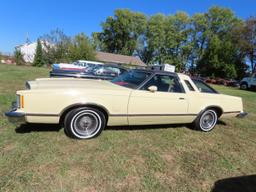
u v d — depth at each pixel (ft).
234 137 16.78
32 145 11.80
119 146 12.72
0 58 120.26
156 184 9.61
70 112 12.57
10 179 8.88
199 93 16.53
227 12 167.94
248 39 127.44
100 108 13.04
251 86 80.38
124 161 11.14
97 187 9.02
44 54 118.11
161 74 15.24
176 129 16.89
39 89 12.04
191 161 12.00
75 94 12.39
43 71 68.64
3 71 55.72
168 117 15.34
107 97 13.03
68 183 9.04
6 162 10.01
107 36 211.82
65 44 122.21
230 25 167.63
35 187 8.61
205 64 159.74
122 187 9.17
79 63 66.18
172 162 11.67
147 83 14.56
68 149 11.75
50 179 9.16
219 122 20.86
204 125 17.25
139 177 9.98
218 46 147.74
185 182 10.02
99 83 15.16
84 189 8.81
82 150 11.80
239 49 135.74
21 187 8.53
